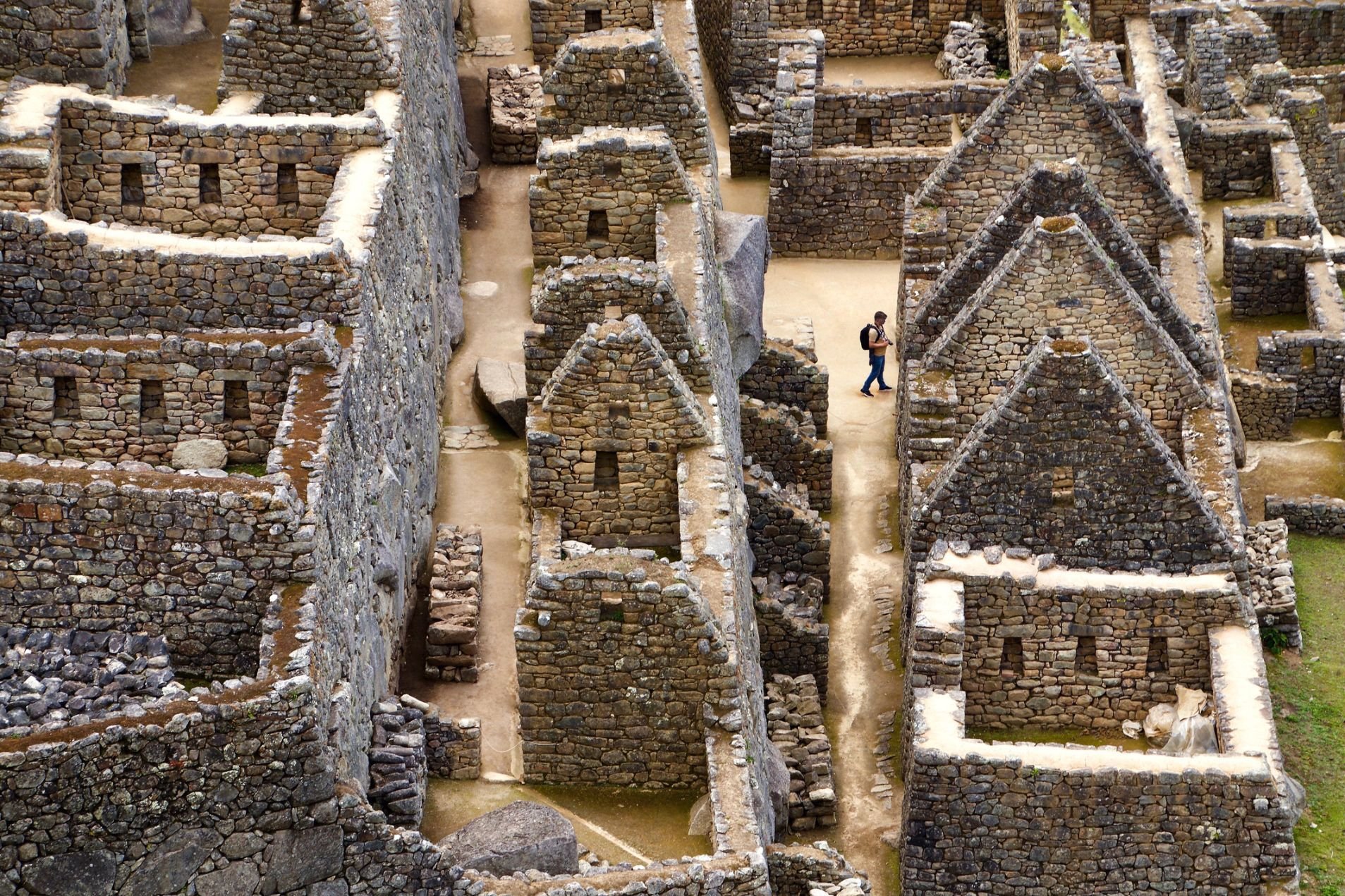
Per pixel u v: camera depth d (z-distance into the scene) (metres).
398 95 155.12
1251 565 180.50
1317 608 182.88
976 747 143.00
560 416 139.62
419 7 168.62
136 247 129.88
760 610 159.38
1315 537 191.12
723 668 125.69
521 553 148.62
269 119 142.75
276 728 106.69
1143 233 190.25
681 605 124.38
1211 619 150.50
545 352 148.50
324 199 143.62
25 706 108.56
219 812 106.81
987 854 144.25
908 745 149.75
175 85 161.88
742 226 174.00
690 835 125.31
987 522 157.12
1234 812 142.12
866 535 177.38
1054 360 152.88
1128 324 168.25
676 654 125.50
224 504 113.69
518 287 179.00
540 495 141.50
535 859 118.00
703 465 140.12
